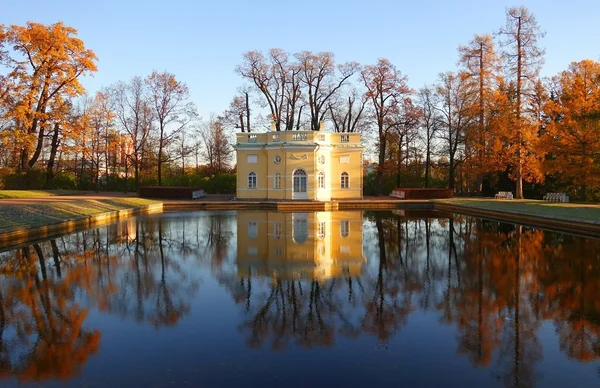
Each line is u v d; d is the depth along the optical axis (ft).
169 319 26.40
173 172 186.39
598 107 71.82
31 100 104.12
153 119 145.28
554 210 75.31
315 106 150.92
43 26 106.01
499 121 106.52
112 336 23.81
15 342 23.00
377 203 112.88
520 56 105.50
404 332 24.20
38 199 97.25
